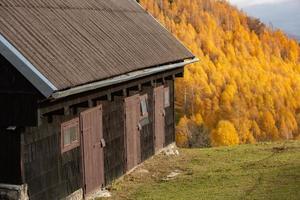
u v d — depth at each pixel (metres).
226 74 92.00
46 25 10.73
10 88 9.14
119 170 14.11
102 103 13.06
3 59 9.06
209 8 130.88
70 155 11.45
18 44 9.01
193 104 80.06
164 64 15.16
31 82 8.70
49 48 9.83
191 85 82.44
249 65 103.50
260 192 11.69
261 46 118.75
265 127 77.69
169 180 14.01
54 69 9.22
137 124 15.38
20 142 9.66
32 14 10.61
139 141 15.61
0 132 9.75
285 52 121.81
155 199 11.93
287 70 109.75
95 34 12.45
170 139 18.58
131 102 14.91
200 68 88.75
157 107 17.17
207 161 16.73
